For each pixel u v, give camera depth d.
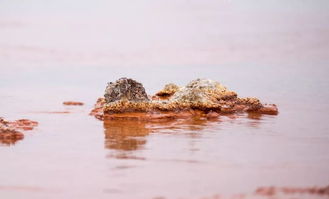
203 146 36.62
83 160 33.41
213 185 28.67
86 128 42.41
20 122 43.91
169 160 33.25
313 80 75.62
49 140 38.56
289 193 26.62
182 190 27.98
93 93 65.06
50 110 51.28
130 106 45.75
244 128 42.28
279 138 39.00
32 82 77.69
